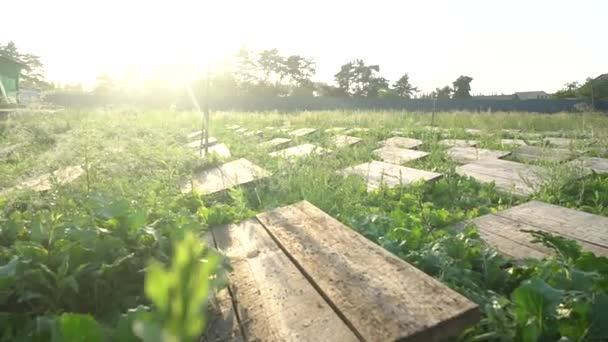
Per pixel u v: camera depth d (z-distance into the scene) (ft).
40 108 33.63
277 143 34.71
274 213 12.24
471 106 129.18
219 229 11.66
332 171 19.58
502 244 10.66
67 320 4.34
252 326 6.45
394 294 6.46
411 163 24.81
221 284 7.40
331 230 9.95
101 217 9.56
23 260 7.20
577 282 6.96
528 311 6.14
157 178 16.96
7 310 7.09
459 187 18.10
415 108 130.72
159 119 47.16
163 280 0.75
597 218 12.09
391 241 9.91
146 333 0.72
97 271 7.30
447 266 8.21
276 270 8.19
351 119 56.75
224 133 44.34
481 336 5.98
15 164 18.42
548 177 17.94
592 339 5.83
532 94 259.80
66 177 13.50
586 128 34.30
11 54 224.33
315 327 6.08
